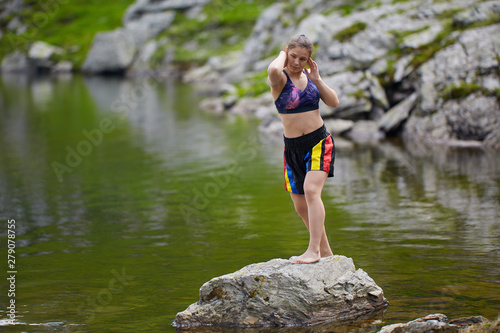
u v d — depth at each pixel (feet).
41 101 135.03
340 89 85.92
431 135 75.36
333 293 24.56
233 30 215.10
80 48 235.40
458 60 77.66
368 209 43.34
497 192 47.34
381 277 28.50
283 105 24.20
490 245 33.37
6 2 268.00
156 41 222.48
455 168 58.13
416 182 52.49
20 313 25.48
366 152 68.95
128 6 266.16
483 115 71.82
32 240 37.24
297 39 23.67
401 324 22.08
